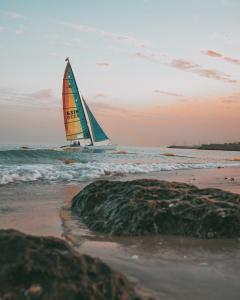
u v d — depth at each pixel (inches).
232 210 238.1
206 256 187.6
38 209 306.3
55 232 231.0
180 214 237.9
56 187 454.3
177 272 161.0
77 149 1701.5
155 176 620.7
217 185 467.2
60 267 119.5
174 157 1505.9
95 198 281.6
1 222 253.6
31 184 478.6
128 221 235.6
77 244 204.5
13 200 350.6
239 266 172.1
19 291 109.6
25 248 122.9
